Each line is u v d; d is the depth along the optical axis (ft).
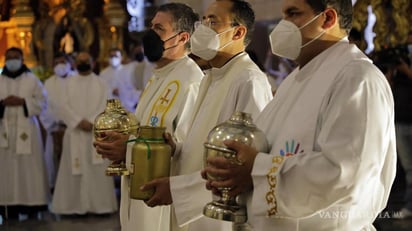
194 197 8.75
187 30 12.12
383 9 24.50
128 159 10.11
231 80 10.36
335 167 6.72
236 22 10.15
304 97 7.48
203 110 10.66
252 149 7.06
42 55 39.06
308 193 6.83
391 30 24.44
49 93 29.12
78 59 27.81
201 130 10.40
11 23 39.42
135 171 8.79
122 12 37.88
